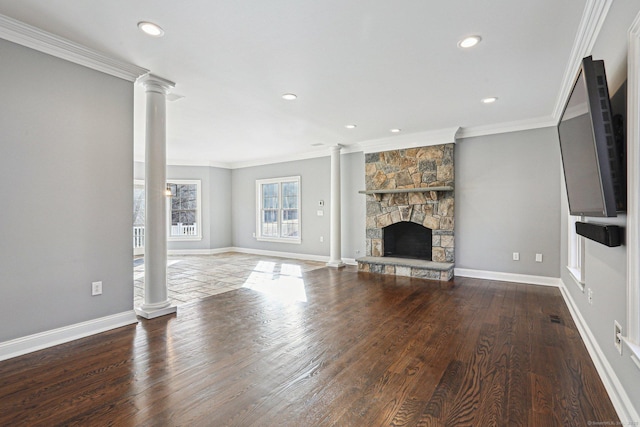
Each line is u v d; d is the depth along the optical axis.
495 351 2.51
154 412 1.75
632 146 1.54
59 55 2.56
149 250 3.31
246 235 8.52
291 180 7.55
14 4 2.05
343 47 2.61
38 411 1.75
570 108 2.10
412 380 2.09
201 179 8.30
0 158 2.29
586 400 1.86
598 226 1.88
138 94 3.74
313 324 3.12
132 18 2.21
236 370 2.22
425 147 5.46
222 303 3.84
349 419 1.70
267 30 2.37
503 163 4.90
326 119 4.56
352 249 6.56
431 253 5.75
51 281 2.56
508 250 4.89
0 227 2.30
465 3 2.06
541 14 2.17
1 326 2.32
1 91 2.29
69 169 2.65
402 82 3.30
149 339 2.74
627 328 1.64
